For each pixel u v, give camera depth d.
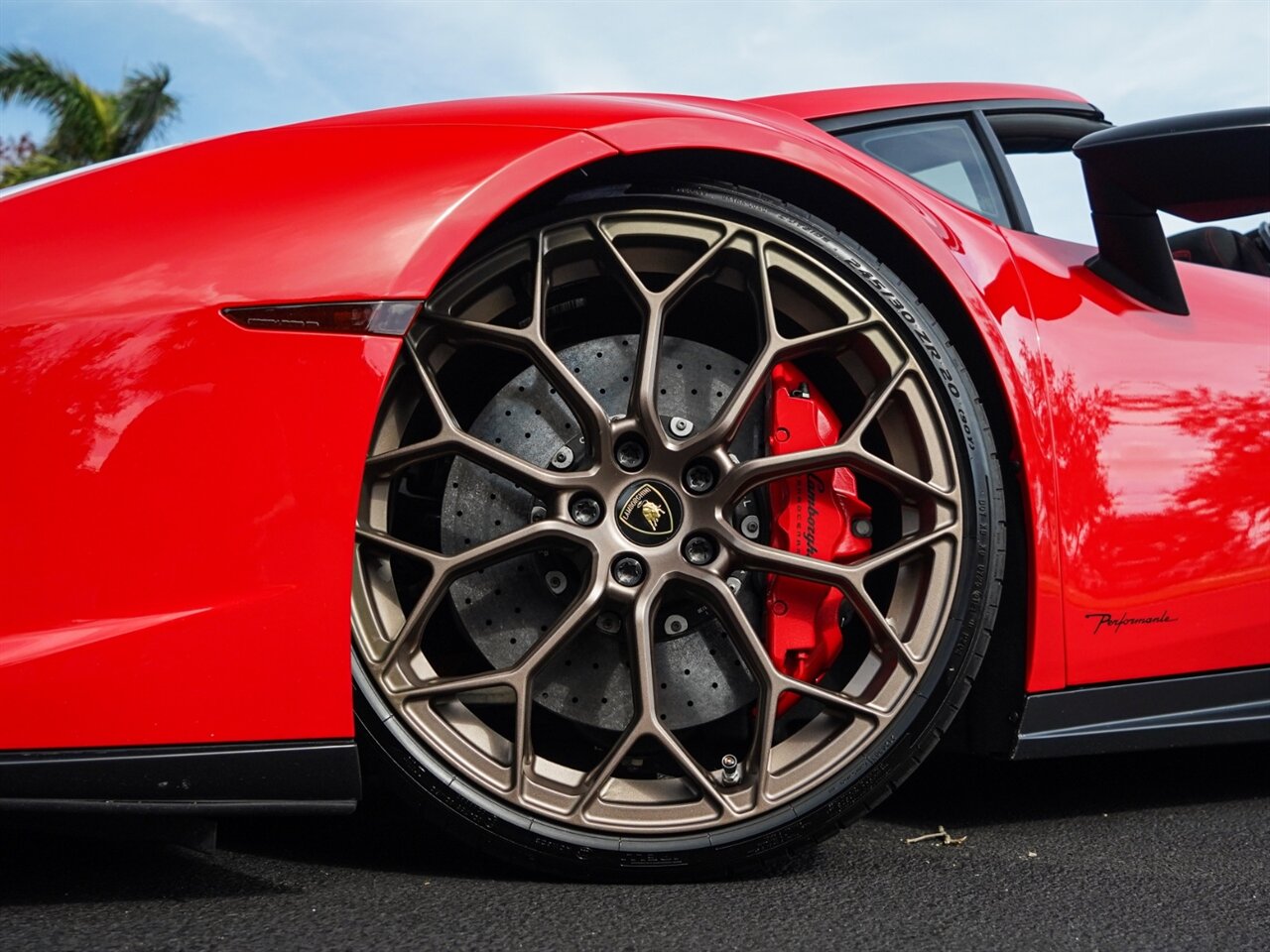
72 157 15.74
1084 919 1.25
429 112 1.43
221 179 1.30
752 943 1.13
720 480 1.41
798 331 1.53
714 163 1.48
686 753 1.37
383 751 1.29
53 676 1.16
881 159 1.80
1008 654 1.62
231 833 1.51
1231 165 1.65
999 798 1.93
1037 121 1.96
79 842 1.44
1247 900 1.34
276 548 1.22
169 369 1.20
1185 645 1.74
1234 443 1.78
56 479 1.18
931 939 1.16
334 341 1.24
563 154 1.37
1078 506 1.62
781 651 1.48
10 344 1.18
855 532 1.52
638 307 1.42
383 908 1.21
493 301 1.41
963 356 1.59
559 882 1.35
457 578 1.35
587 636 1.46
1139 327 1.75
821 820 1.40
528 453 1.47
